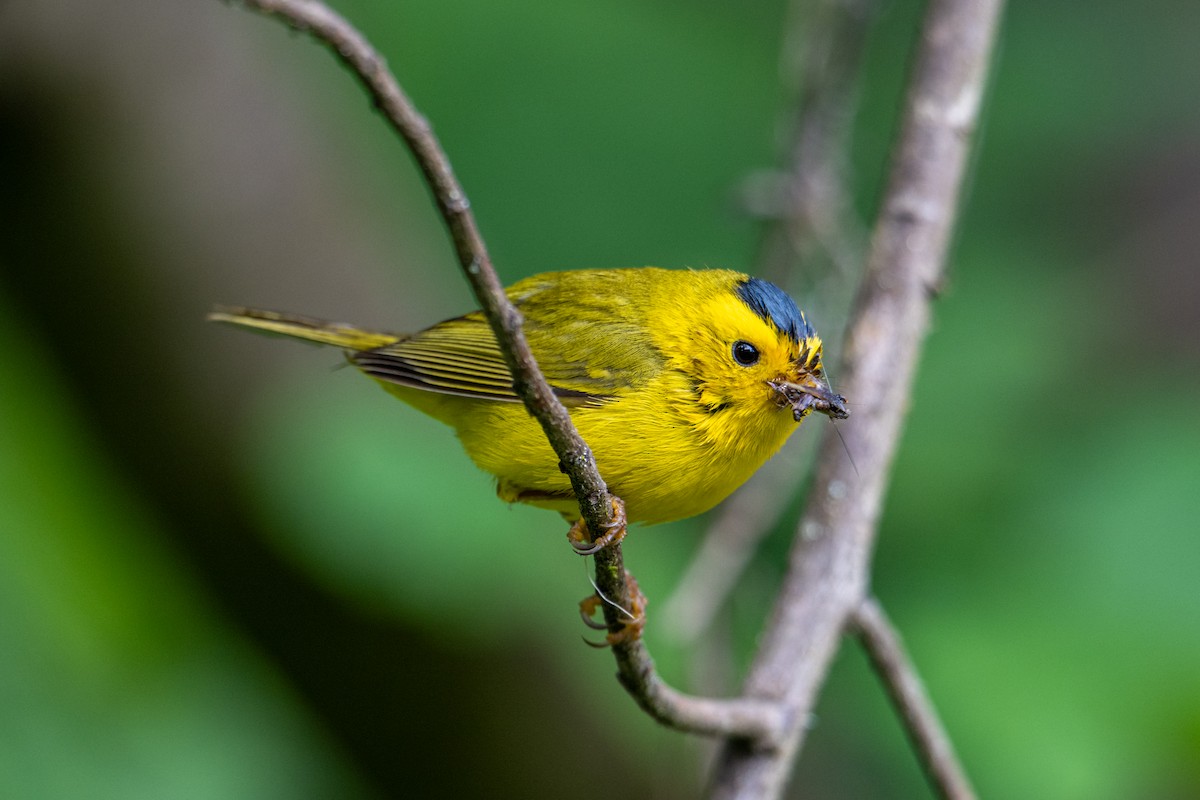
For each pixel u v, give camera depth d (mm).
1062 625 9375
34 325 13555
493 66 13516
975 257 12320
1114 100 13312
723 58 13750
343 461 9812
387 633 12656
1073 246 12797
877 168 13891
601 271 9172
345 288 14367
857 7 10875
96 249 14312
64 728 8992
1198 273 12539
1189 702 8945
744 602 11484
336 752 11773
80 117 14586
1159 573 9523
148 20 14883
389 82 4684
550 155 13273
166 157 14523
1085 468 10211
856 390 8453
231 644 10594
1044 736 8914
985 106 13148
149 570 10203
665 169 13305
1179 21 13461
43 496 9859
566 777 12570
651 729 10188
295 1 4531
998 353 11219
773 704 7559
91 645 9445
